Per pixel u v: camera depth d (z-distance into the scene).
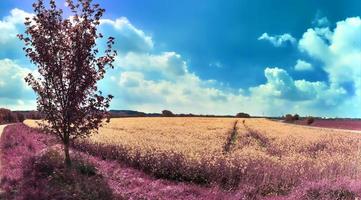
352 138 38.94
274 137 37.62
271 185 16.28
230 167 17.72
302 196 14.23
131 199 14.05
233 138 36.16
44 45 16.64
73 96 16.92
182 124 56.16
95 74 17.25
